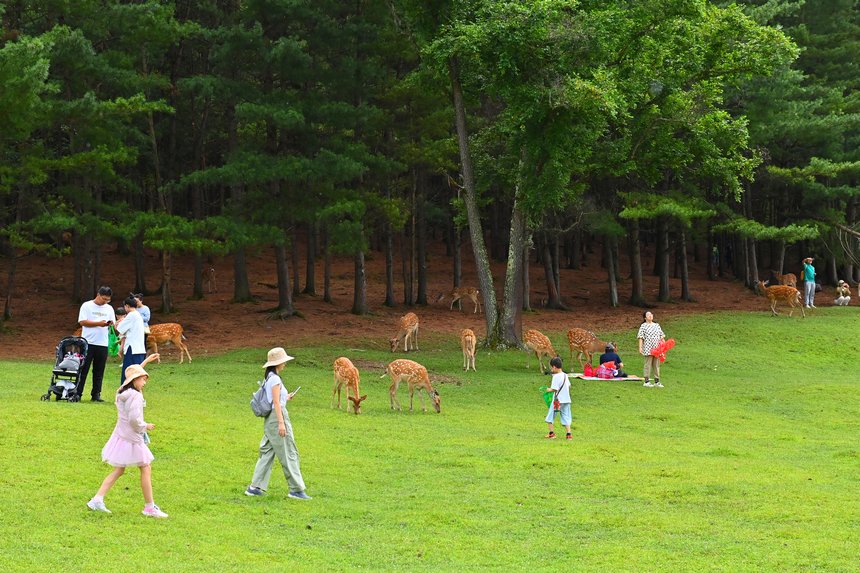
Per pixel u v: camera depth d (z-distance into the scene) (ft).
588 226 124.26
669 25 83.87
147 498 30.55
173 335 76.18
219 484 36.32
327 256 127.54
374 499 36.17
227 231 96.02
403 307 128.47
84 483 33.86
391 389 59.67
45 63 78.69
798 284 160.56
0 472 33.78
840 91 134.21
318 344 93.76
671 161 93.25
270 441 34.88
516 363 84.17
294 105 100.37
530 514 34.09
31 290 129.39
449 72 90.68
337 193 102.47
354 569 26.45
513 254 91.71
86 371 50.39
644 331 72.69
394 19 106.63
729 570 26.71
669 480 39.65
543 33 76.13
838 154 134.21
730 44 87.04
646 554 28.45
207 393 60.59
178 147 139.74
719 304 133.08
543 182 82.89
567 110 79.25
